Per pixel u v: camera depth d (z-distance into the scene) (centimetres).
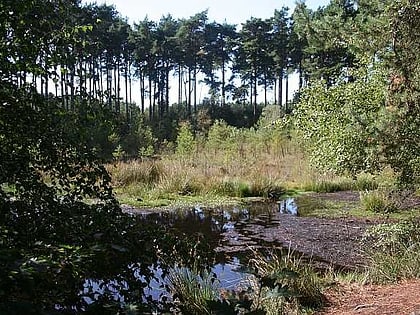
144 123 3966
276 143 2548
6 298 224
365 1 702
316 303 520
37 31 325
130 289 323
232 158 2194
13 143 327
